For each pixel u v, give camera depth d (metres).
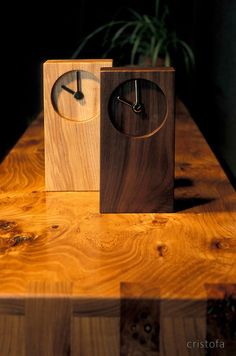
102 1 2.03
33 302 0.45
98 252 0.52
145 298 0.45
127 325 0.45
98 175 0.70
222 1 1.57
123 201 0.62
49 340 0.45
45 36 2.06
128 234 0.56
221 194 0.69
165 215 0.62
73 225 0.59
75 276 0.47
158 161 0.62
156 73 0.59
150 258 0.51
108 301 0.45
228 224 0.59
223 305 0.45
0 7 1.91
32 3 2.02
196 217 0.61
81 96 0.68
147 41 1.80
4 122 1.99
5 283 0.46
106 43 2.05
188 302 0.44
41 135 1.06
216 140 1.68
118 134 0.61
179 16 2.04
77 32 2.06
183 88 2.05
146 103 0.60
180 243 0.54
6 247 0.53
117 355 0.46
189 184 0.73
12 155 0.90
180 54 1.97
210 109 1.79
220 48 1.60
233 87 1.41
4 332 0.45
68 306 0.45
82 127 0.69
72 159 0.69
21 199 0.67
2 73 1.96
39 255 0.52
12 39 2.01
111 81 0.59
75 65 0.67
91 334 0.45
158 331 0.45
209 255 0.52
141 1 2.03
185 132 1.10
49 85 0.68
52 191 0.70
